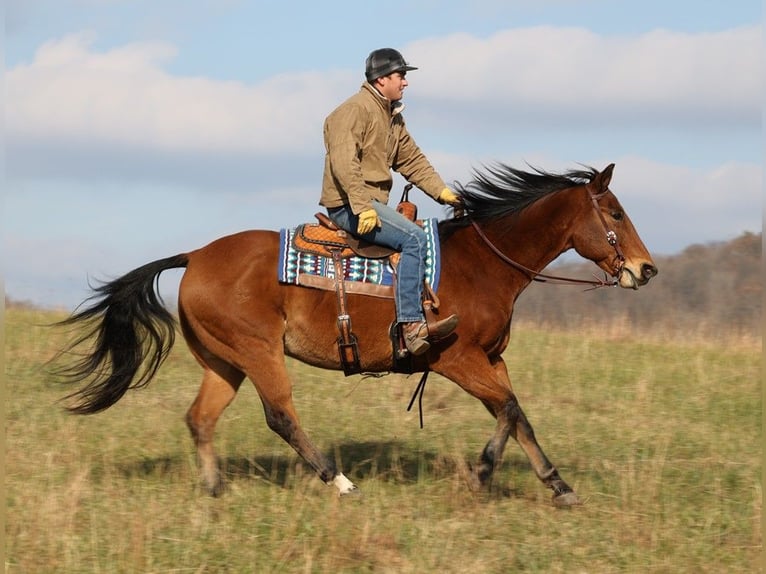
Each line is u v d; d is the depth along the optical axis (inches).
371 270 393.1
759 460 458.3
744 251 1227.9
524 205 408.2
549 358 685.3
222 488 399.5
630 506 389.7
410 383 613.3
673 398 585.3
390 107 403.9
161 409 541.0
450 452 471.8
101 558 328.2
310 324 394.9
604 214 405.4
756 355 726.5
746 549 348.5
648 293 1167.6
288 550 333.7
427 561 331.6
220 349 399.2
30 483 398.0
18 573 314.8
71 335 709.3
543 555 340.5
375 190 399.9
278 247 398.9
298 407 554.3
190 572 318.3
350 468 447.5
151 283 407.5
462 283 397.4
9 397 545.6
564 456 466.6
